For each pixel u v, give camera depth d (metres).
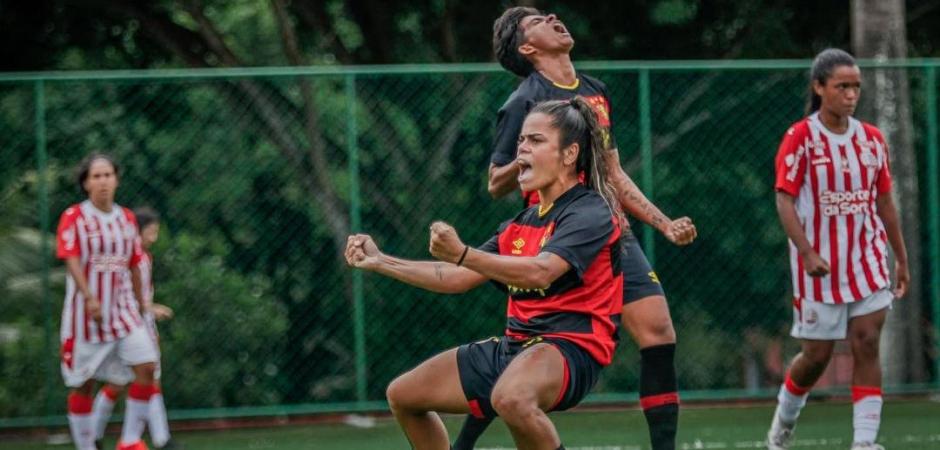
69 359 25.53
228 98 31.84
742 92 32.34
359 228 31.66
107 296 25.52
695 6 44.97
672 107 32.09
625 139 31.88
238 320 31.77
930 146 32.78
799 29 45.91
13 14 42.38
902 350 32.97
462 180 32.03
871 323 21.55
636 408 32.69
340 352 32.00
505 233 15.62
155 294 31.55
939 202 32.88
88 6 42.53
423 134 31.98
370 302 31.95
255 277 31.98
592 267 14.91
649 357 18.41
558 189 15.27
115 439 30.34
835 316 21.62
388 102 31.91
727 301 32.62
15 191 30.58
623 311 18.50
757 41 45.53
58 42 43.69
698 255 32.53
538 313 15.01
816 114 21.80
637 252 18.61
